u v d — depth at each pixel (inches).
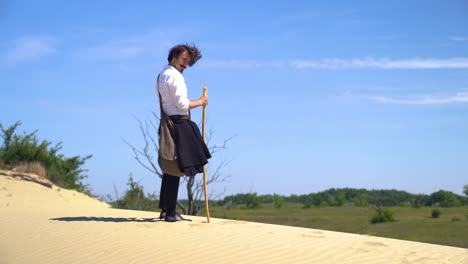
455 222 2059.5
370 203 4589.1
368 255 224.2
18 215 334.0
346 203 4707.2
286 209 3609.7
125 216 330.0
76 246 240.4
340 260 215.3
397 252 231.0
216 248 233.9
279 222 1904.5
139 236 255.9
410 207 3949.3
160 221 299.3
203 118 292.2
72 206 457.1
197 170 281.9
